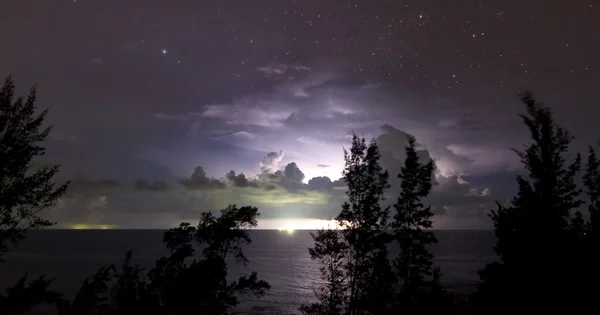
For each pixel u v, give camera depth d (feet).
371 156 90.99
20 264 378.12
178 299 25.34
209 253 84.07
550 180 41.42
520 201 38.81
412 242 97.35
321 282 304.50
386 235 87.45
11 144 31.14
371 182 90.27
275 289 267.80
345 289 86.48
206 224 86.53
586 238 34.83
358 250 86.17
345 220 88.12
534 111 43.62
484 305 36.63
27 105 32.45
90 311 22.72
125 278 24.12
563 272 33.14
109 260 425.28
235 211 89.35
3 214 30.30
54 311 132.77
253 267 416.05
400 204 100.89
